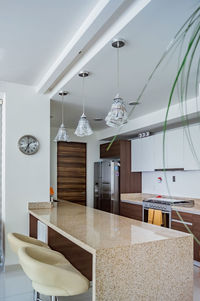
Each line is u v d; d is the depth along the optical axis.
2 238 3.58
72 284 1.63
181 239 1.88
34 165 3.68
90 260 2.84
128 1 1.83
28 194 3.60
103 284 1.57
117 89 3.45
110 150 6.01
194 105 3.71
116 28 2.08
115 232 2.07
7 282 3.04
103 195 5.83
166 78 3.03
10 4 1.89
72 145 6.30
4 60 2.82
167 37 2.13
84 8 1.94
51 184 5.99
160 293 1.75
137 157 5.40
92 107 4.39
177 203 4.03
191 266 1.91
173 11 1.80
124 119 2.34
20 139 3.60
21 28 2.20
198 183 4.36
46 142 3.79
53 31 2.25
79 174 6.32
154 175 5.34
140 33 2.07
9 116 3.58
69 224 2.42
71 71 3.02
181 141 4.25
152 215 4.30
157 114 4.47
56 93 3.63
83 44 2.31
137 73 2.90
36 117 3.75
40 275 1.55
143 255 1.72
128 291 1.64
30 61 2.86
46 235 2.95
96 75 2.96
